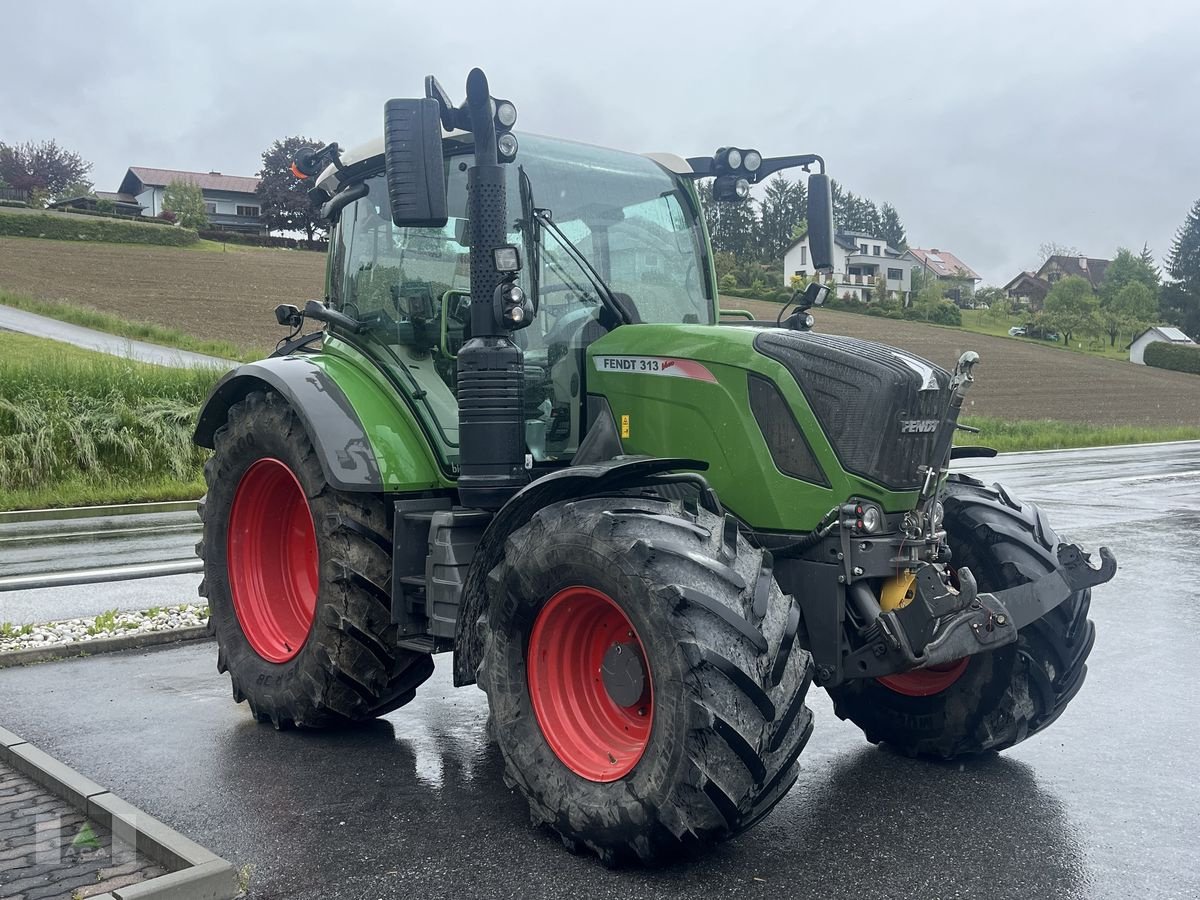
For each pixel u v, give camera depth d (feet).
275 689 15.60
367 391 15.55
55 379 50.85
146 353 91.76
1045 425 107.96
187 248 224.94
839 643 12.37
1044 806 12.92
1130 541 35.17
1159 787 13.61
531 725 12.14
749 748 10.36
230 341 109.60
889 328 229.25
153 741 15.17
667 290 16.14
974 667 14.10
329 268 17.42
